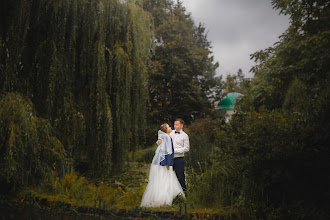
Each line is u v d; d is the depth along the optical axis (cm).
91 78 734
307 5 987
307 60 878
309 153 350
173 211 395
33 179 537
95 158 718
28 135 520
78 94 738
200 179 504
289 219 336
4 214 341
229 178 470
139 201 499
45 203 437
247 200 398
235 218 367
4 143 504
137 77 842
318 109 424
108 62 776
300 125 415
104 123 721
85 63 729
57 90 645
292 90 838
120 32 821
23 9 577
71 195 475
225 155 518
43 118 601
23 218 334
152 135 1733
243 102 1033
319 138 361
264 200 390
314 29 991
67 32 689
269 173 374
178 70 2091
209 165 582
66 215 380
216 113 2142
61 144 607
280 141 398
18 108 520
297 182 347
